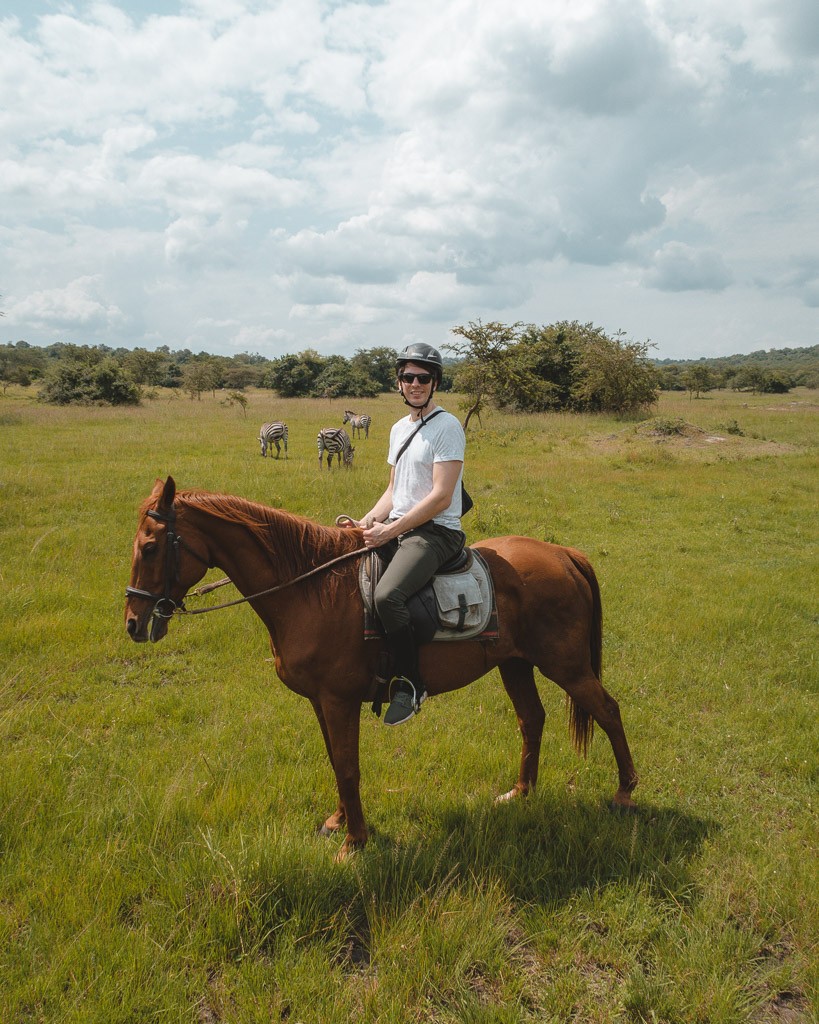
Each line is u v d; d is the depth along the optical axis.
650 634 6.45
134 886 2.98
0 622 6.06
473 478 14.97
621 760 3.72
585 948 2.79
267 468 15.31
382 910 2.86
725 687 5.32
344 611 3.23
